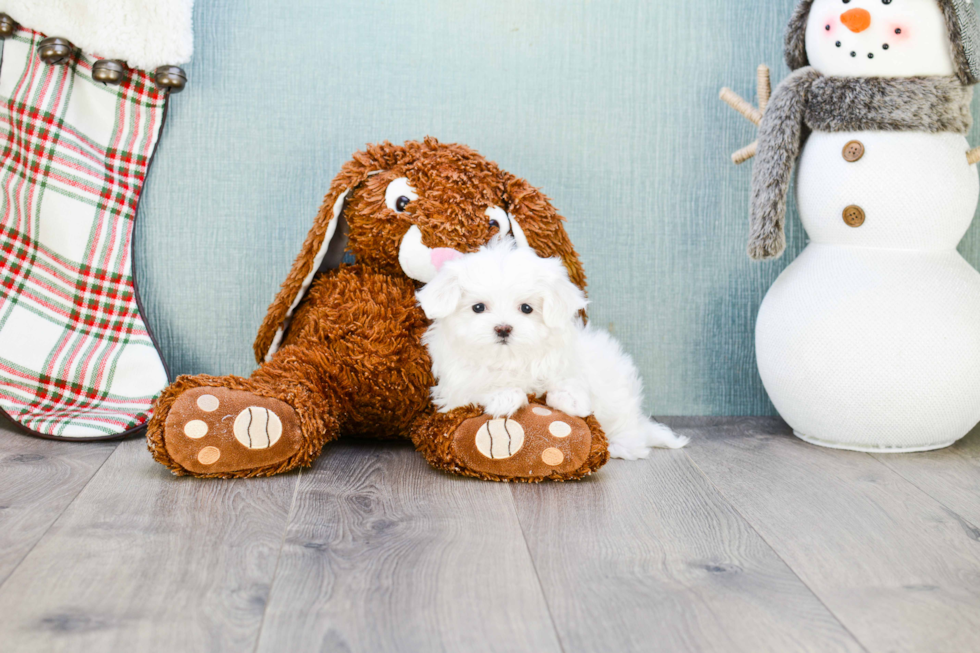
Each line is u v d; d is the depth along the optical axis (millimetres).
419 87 1419
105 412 1284
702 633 691
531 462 1069
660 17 1438
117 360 1326
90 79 1345
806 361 1253
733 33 1450
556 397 1124
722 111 1459
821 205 1275
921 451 1273
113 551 822
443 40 1414
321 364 1184
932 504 1023
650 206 1468
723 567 823
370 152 1257
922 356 1203
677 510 990
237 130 1404
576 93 1438
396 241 1209
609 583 781
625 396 1234
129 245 1362
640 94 1447
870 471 1165
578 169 1452
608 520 951
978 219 1525
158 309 1426
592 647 667
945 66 1224
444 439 1098
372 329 1196
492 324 1060
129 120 1362
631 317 1485
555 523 938
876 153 1226
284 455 1075
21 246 1327
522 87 1432
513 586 770
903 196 1218
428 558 829
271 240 1429
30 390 1291
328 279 1273
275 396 1096
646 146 1457
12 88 1316
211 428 1042
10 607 702
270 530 892
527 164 1446
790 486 1091
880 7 1205
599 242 1468
